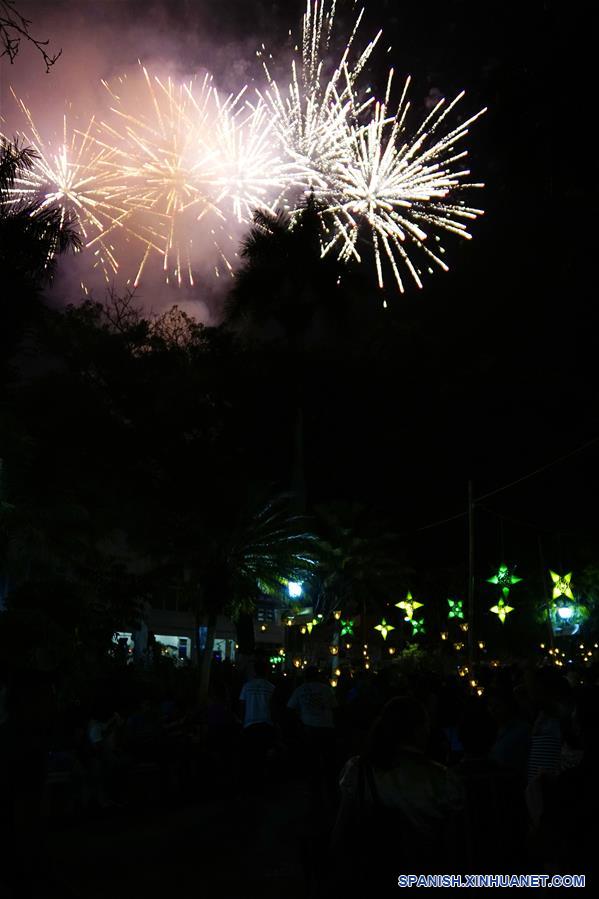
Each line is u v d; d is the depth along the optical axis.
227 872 8.68
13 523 20.38
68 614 15.80
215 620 26.80
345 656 34.59
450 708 9.45
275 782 16.11
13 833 4.47
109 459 29.31
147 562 34.47
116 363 30.47
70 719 13.20
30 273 11.24
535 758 5.94
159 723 15.21
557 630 33.19
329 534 36.47
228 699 15.63
